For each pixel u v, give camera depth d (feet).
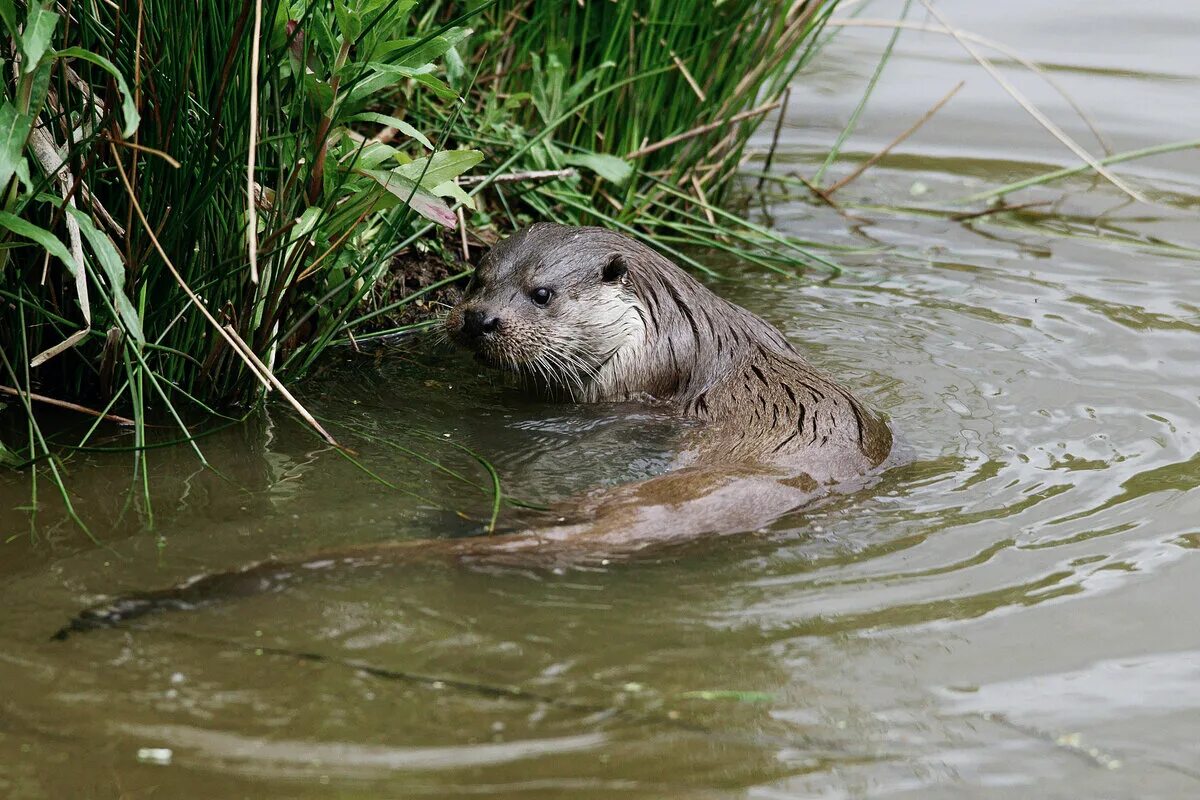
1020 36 85.97
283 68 40.37
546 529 32.94
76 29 37.45
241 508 34.81
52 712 25.71
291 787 23.94
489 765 24.75
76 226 35.12
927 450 39.86
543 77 55.31
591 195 56.95
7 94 35.01
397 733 25.54
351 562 31.30
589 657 28.32
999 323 50.93
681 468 38.45
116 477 36.47
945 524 35.01
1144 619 30.40
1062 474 38.14
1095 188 67.51
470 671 27.63
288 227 38.93
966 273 56.65
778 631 29.63
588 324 45.29
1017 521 35.22
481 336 44.57
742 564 32.63
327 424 41.32
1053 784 24.85
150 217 38.70
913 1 88.84
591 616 29.94
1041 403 43.42
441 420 42.45
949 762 25.36
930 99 78.02
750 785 24.56
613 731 25.88
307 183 40.86
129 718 25.63
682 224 59.06
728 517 34.45
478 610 29.89
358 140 47.26
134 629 28.48
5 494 35.17
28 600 29.76
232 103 38.68
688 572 32.14
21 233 33.22
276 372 43.75
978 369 46.44
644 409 44.57
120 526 33.55
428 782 24.22
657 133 59.82
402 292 51.52
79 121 37.81
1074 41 85.20
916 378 45.65
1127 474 38.11
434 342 48.80
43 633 28.40
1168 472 38.22
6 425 39.37
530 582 31.22
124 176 35.24
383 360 47.11
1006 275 56.39
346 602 29.84
